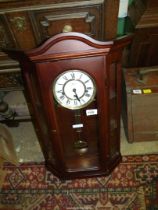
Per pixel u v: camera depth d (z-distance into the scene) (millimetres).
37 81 1057
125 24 1506
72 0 967
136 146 1696
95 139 1463
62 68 1011
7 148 1603
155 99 1473
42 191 1553
